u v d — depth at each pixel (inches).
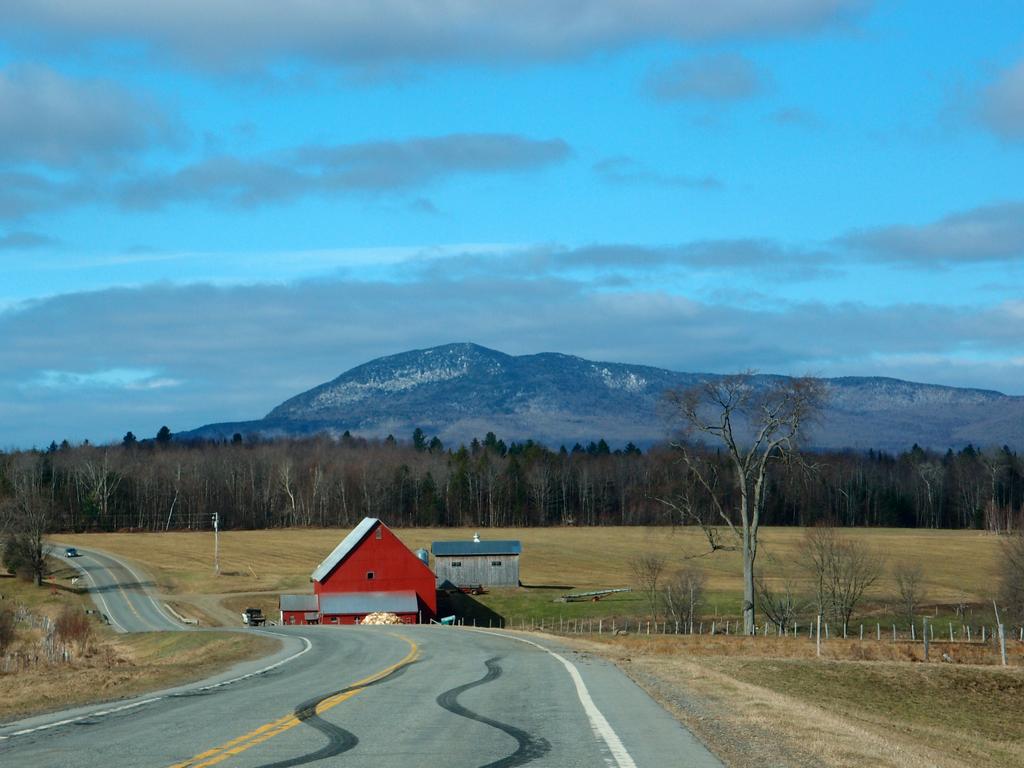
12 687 1718.8
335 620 5930.1
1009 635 4229.8
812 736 1137.4
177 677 1943.9
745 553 3772.1
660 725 1135.0
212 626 5684.1
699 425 3799.2
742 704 1411.2
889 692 2249.0
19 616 5403.5
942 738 1802.4
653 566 5447.8
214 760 896.3
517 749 959.6
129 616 6141.7
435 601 6171.3
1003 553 4564.5
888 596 5388.8
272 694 1489.9
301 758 908.0
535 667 1982.0
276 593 7047.2
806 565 5024.6
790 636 3937.0
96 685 1752.0
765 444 3777.1
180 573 7869.1
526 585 7126.0
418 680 1706.4
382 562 6151.6
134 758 908.0
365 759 901.8
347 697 1428.4
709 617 5128.0
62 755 928.9
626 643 3228.3
